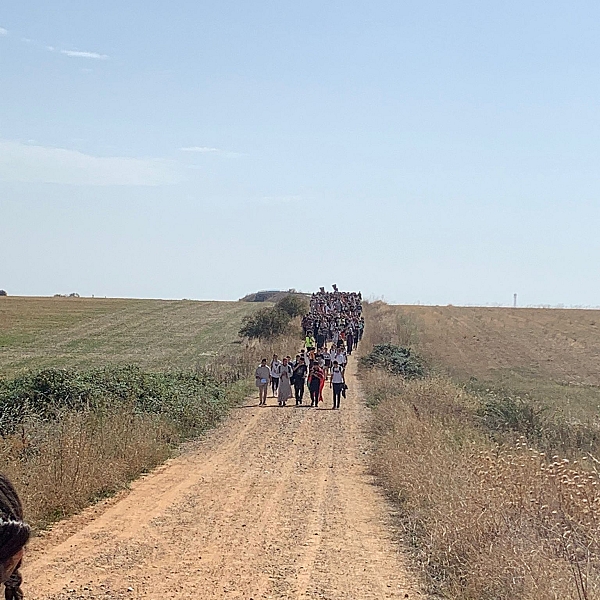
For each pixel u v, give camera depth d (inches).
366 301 3472.0
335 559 389.7
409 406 852.6
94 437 595.5
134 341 2181.3
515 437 797.9
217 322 2608.3
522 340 2263.8
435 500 444.8
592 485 426.6
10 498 100.8
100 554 385.1
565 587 292.8
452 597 328.2
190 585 341.1
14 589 102.8
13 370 1609.3
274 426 914.7
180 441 785.6
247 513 487.8
